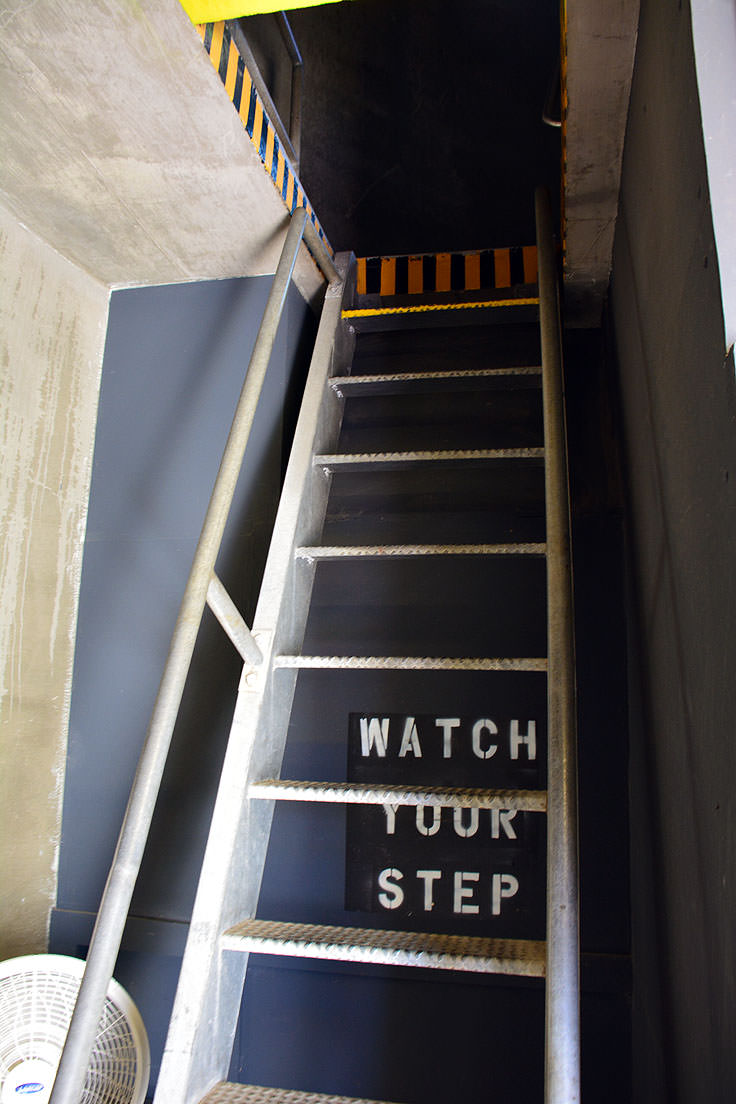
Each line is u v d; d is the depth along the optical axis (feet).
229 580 6.43
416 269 8.10
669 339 3.92
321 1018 5.65
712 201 2.85
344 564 6.52
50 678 6.33
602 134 5.37
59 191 5.78
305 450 5.94
